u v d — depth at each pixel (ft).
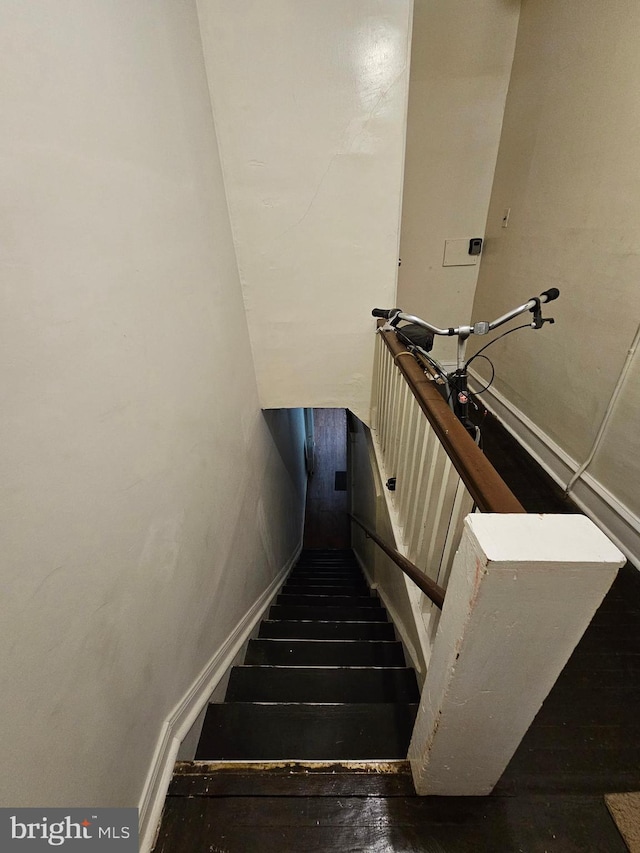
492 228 8.82
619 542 5.41
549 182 6.67
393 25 4.39
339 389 7.06
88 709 2.07
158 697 2.93
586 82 5.61
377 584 7.99
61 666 1.85
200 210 4.14
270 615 6.98
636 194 4.89
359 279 6.03
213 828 2.77
